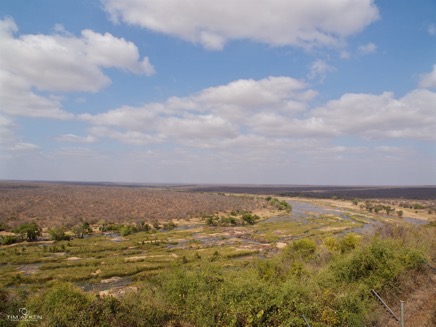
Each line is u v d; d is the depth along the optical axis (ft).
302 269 64.95
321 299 44.27
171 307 45.01
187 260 142.72
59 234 192.13
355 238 101.76
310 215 329.52
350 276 56.03
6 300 47.32
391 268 54.13
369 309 43.04
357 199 561.02
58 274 119.14
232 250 165.37
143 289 52.42
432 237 82.53
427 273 56.44
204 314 42.78
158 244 183.83
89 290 103.60
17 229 197.88
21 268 131.03
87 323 39.19
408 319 41.24
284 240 195.72
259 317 40.40
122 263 138.51
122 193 537.24
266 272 65.67
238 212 346.74
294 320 39.86
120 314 41.29
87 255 154.40
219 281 48.93
